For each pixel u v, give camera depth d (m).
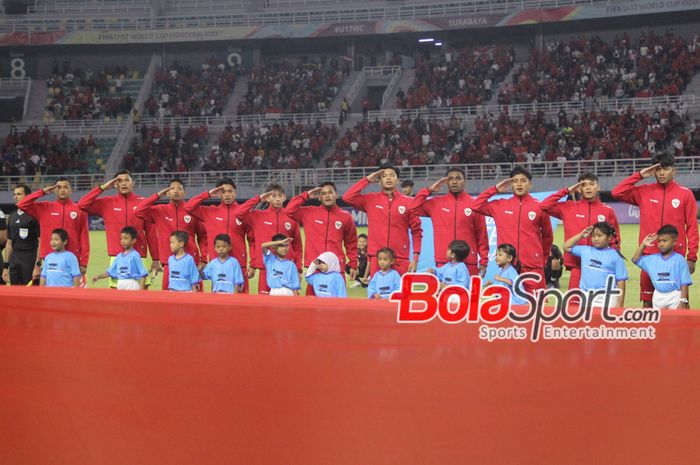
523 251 8.61
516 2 40.47
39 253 10.43
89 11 45.12
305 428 3.42
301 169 32.69
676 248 8.36
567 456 3.39
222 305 3.42
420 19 40.84
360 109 41.97
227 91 42.03
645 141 32.19
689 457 3.36
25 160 37.62
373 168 33.56
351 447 3.40
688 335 3.35
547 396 3.40
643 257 7.88
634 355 3.38
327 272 8.77
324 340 3.40
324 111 39.91
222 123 40.03
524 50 42.53
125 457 3.50
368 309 3.38
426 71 40.81
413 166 31.55
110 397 3.50
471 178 32.22
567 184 30.11
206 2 45.69
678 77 36.09
